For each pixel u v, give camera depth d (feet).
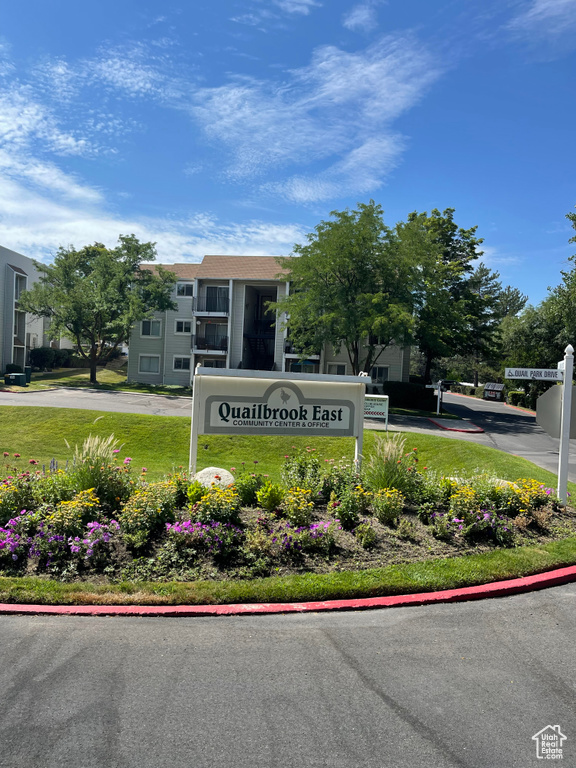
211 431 29.50
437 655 14.46
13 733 10.61
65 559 18.69
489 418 105.70
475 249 133.39
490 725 11.45
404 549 21.62
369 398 68.85
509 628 16.26
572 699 12.58
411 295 99.76
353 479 28.63
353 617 16.63
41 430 58.08
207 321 137.49
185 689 12.35
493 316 132.36
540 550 22.35
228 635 15.11
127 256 128.88
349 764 10.09
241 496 26.23
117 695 12.00
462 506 23.88
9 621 15.38
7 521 20.52
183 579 18.07
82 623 15.43
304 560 19.94
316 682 12.89
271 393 30.25
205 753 10.24
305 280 102.27
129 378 142.00
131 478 26.27
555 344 125.59
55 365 170.19
